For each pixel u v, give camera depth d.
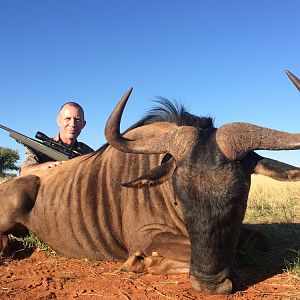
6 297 1.32
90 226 1.78
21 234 1.98
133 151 1.40
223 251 1.24
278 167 1.29
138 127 1.78
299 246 1.87
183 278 1.44
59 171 1.95
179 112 1.75
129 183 1.41
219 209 1.21
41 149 2.22
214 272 1.25
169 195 1.63
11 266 1.69
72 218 1.81
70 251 1.83
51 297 1.32
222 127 1.30
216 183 1.21
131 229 1.69
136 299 1.28
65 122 2.40
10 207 1.86
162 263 1.50
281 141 1.28
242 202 1.24
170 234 1.58
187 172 1.24
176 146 1.32
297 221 2.53
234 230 1.24
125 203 1.72
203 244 1.23
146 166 1.73
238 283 1.34
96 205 1.78
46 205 1.87
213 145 1.26
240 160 1.26
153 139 1.40
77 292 1.35
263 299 1.25
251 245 1.71
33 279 1.50
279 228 2.29
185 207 1.24
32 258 1.82
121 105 1.40
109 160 1.83
